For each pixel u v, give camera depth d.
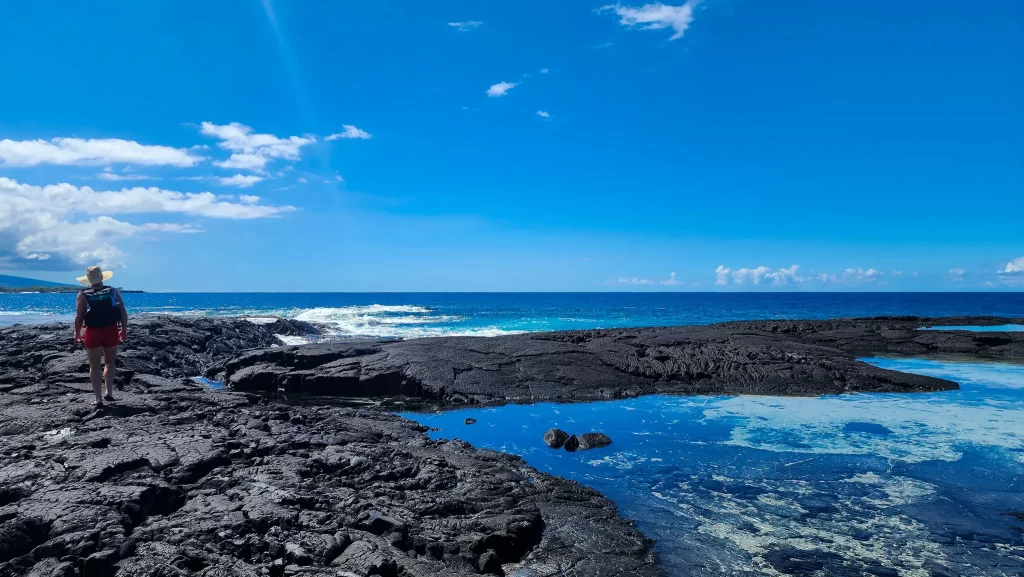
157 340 18.44
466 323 40.16
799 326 27.39
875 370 15.72
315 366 15.61
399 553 5.25
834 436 10.27
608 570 5.41
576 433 10.57
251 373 14.98
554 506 6.85
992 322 34.12
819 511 6.86
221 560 4.83
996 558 5.67
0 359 13.09
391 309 65.75
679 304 97.06
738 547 5.91
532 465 8.65
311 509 6.00
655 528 6.37
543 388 14.18
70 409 9.12
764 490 7.58
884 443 9.77
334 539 5.25
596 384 14.54
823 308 79.38
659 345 18.61
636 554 5.74
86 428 8.16
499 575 5.27
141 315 24.06
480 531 5.84
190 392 11.50
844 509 6.91
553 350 16.77
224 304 94.31
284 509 5.77
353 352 16.22
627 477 8.11
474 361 15.61
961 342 21.83
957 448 9.45
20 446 7.11
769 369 15.79
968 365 18.88
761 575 5.34
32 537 4.95
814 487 7.67
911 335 23.16
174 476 6.48
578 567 5.47
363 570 4.75
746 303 105.81
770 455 9.14
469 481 7.27
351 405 13.28
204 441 7.62
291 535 5.31
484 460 8.33
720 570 5.43
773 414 12.09
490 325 38.50
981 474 8.16
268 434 8.53
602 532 6.21
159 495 5.96
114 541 4.90
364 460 7.61
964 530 6.32
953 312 71.38
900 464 8.62
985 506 7.00
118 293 9.52
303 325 29.89
